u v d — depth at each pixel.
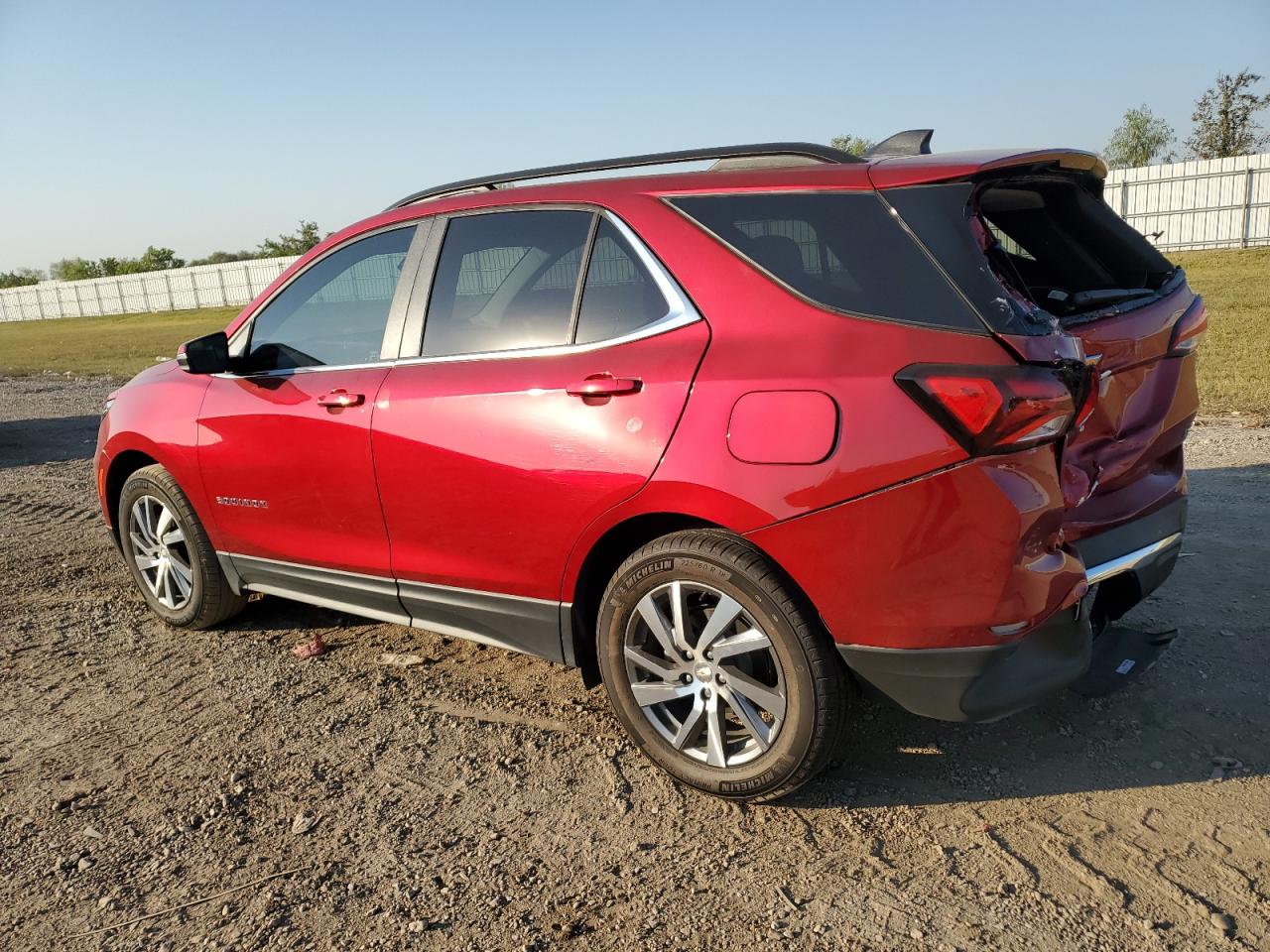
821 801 2.80
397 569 3.43
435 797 2.90
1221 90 47.81
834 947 2.21
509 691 3.62
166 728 3.41
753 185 2.75
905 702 2.52
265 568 3.94
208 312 49.00
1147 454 3.07
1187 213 33.56
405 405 3.25
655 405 2.69
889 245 2.50
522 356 3.05
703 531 2.68
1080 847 2.53
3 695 3.74
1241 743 2.98
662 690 2.84
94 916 2.40
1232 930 2.20
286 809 2.86
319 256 3.74
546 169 3.25
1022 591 2.41
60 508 6.98
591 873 2.52
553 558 2.97
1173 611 3.95
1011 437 2.30
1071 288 3.21
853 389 2.42
